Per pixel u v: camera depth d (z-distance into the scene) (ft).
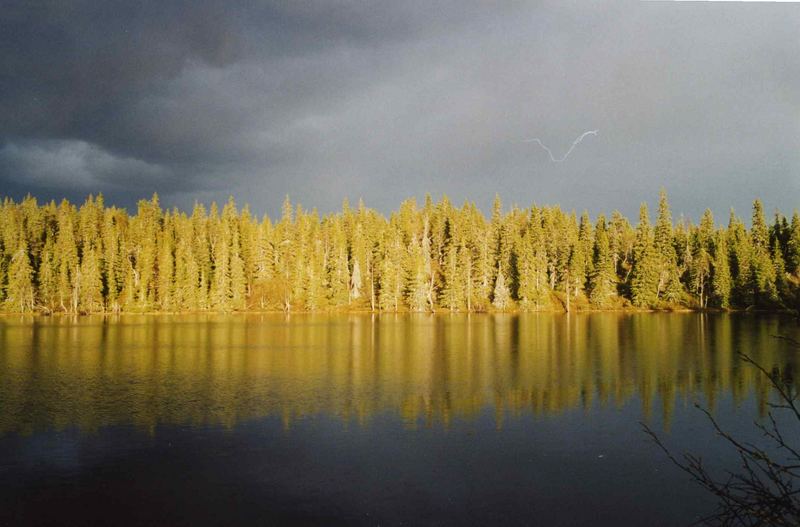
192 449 71.72
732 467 64.03
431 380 118.42
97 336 218.38
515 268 398.01
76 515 53.67
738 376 120.16
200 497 57.41
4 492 58.54
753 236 362.12
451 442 74.38
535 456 68.74
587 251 405.39
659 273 370.32
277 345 187.11
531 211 465.88
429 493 58.08
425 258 412.98
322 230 480.23
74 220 455.22
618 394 103.04
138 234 444.14
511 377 121.29
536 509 54.13
